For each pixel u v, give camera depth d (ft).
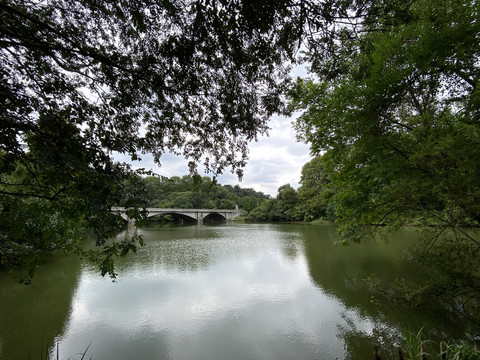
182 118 12.38
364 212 20.02
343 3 8.29
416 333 18.37
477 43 11.30
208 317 22.86
